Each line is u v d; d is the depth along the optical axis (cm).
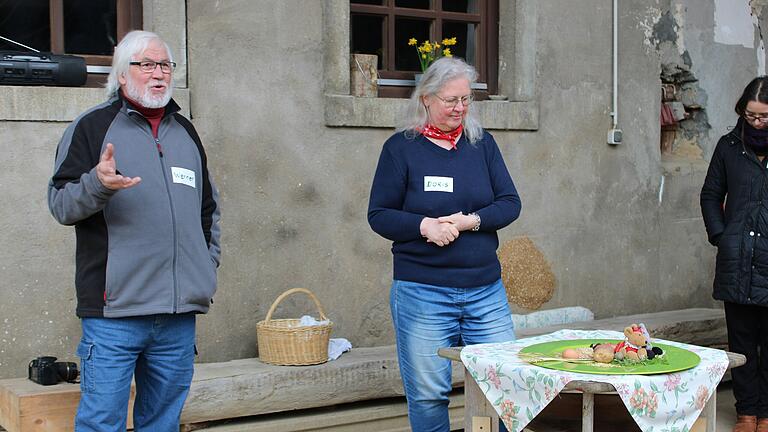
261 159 464
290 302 475
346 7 481
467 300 348
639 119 586
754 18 649
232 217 458
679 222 604
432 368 350
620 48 577
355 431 448
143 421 335
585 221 564
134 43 312
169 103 325
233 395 413
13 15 430
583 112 562
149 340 317
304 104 473
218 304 456
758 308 463
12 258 411
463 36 545
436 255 345
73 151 306
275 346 432
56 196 301
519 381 283
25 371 415
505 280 536
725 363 296
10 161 409
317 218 480
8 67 406
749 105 443
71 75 418
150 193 311
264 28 462
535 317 543
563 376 271
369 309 496
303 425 433
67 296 423
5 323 411
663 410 272
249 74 460
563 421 334
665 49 610
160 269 312
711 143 634
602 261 572
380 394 448
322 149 479
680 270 605
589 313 565
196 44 447
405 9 523
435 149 350
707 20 627
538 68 543
